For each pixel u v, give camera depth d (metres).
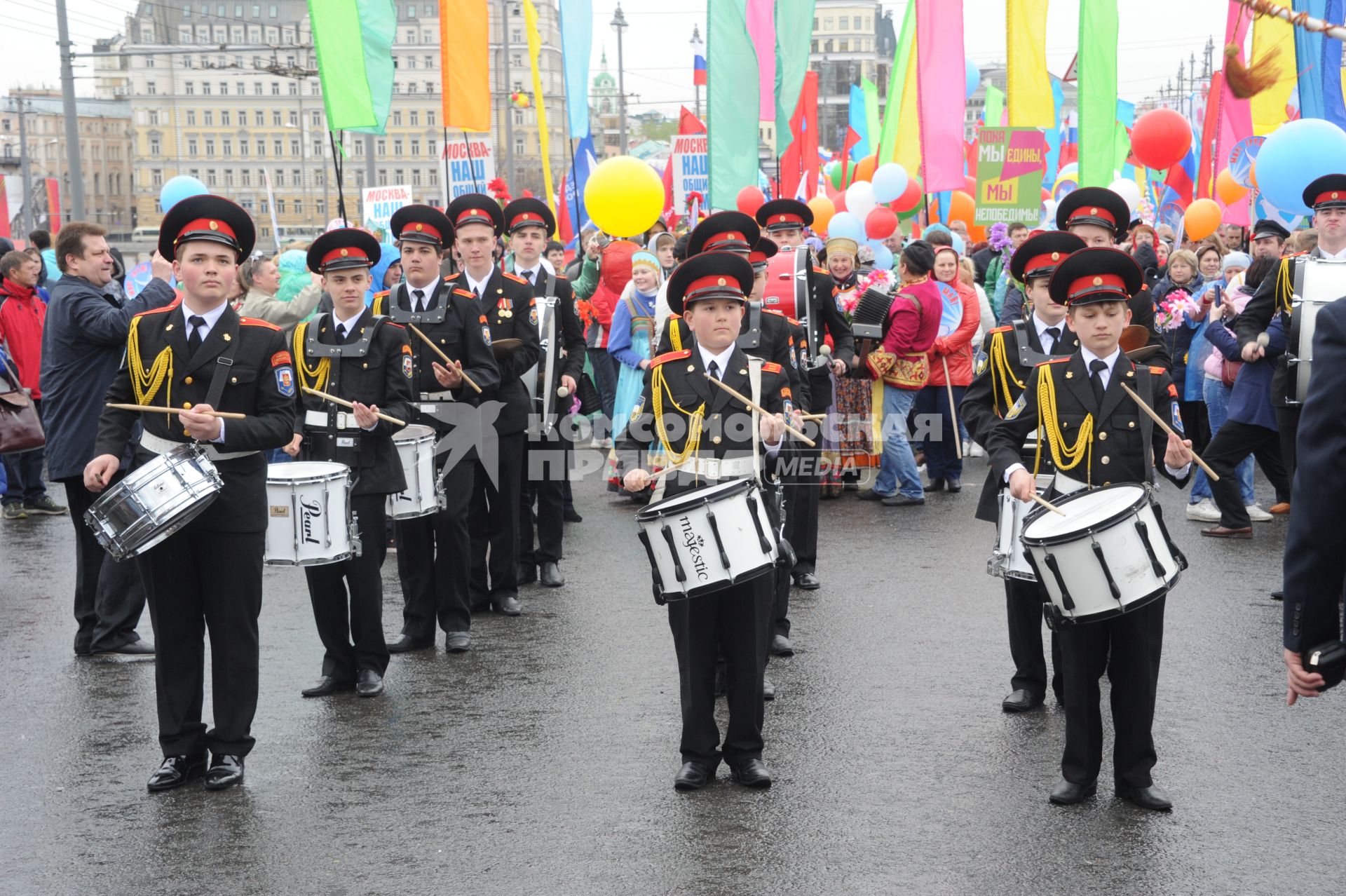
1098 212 6.95
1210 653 6.92
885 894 4.38
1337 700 6.19
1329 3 11.84
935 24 14.59
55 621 8.14
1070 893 4.36
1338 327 3.24
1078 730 5.08
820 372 8.64
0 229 21.75
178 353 5.45
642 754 5.70
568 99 15.14
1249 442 9.48
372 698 6.55
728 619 5.37
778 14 16.22
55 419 7.35
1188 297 10.91
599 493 12.41
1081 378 5.41
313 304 10.70
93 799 5.33
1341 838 4.73
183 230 5.51
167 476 5.14
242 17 103.12
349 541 6.32
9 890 4.54
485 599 8.21
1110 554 4.72
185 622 5.46
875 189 16.48
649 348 11.64
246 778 5.53
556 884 4.50
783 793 5.26
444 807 5.18
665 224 18.14
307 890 4.50
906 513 10.99
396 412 6.68
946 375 11.77
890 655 7.06
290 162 103.25
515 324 8.17
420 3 97.25
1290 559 3.34
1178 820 4.93
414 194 99.50
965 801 5.14
